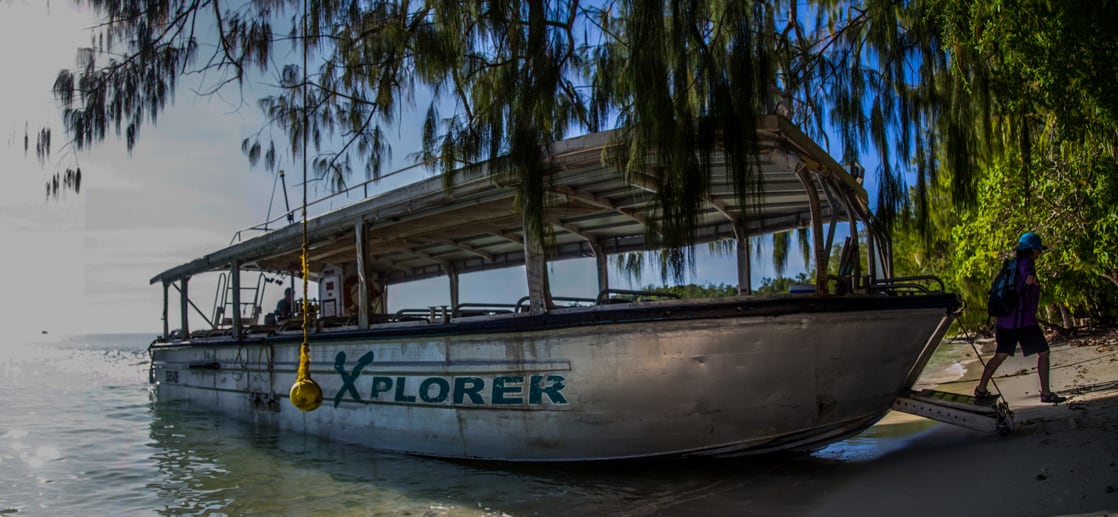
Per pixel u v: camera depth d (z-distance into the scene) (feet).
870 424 19.48
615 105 19.93
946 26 21.80
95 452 28.60
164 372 43.93
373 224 25.85
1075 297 44.21
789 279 27.37
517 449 19.98
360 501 18.31
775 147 16.43
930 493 14.17
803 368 17.38
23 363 164.55
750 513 14.58
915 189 24.20
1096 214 28.84
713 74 15.35
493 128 18.33
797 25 28.96
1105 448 14.87
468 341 20.77
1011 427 18.25
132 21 19.57
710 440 18.24
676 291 21.95
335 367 25.68
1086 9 18.58
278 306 41.16
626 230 29.45
